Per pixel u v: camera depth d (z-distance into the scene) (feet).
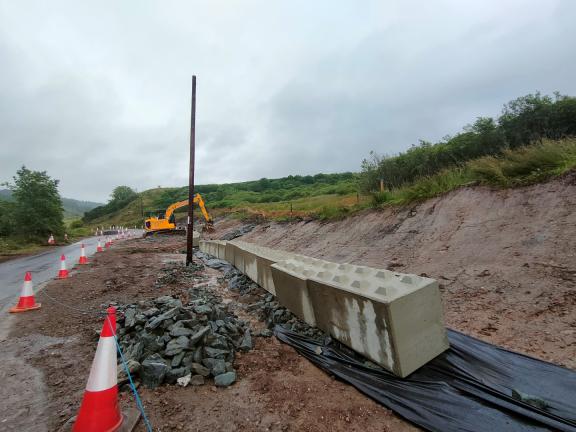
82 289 26.66
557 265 15.57
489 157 28.81
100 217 328.49
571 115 36.60
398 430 8.41
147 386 10.68
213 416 9.12
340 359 12.14
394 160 49.78
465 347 11.73
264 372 11.87
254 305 20.92
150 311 15.47
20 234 86.58
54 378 11.60
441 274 19.24
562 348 10.99
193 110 39.70
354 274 14.03
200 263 42.73
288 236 46.16
